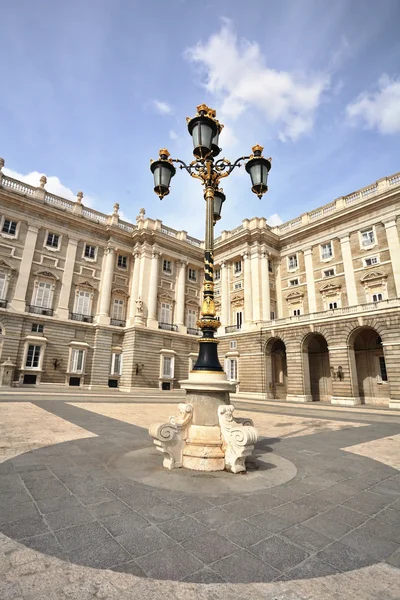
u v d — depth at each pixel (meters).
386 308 25.77
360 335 31.19
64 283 34.56
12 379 28.91
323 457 7.05
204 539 3.27
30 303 32.16
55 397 21.03
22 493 4.38
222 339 39.59
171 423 5.73
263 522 3.70
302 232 38.16
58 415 12.30
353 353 28.09
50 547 3.05
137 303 37.12
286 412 18.45
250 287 39.03
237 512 3.95
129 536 3.29
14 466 5.58
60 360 32.66
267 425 12.44
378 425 13.02
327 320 29.42
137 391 34.41
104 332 35.72
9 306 30.59
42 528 3.42
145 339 36.34
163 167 7.72
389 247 30.39
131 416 13.30
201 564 2.83
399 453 7.71
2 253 31.25
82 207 37.41
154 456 6.48
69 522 3.57
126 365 35.59
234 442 5.59
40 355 31.38
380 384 29.38
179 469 5.60
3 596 2.36
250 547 3.14
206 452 5.68
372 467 6.31
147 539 3.24
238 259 42.22
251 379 35.00
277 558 2.96
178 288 41.75
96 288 37.09
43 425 9.84
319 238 36.81
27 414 12.11
